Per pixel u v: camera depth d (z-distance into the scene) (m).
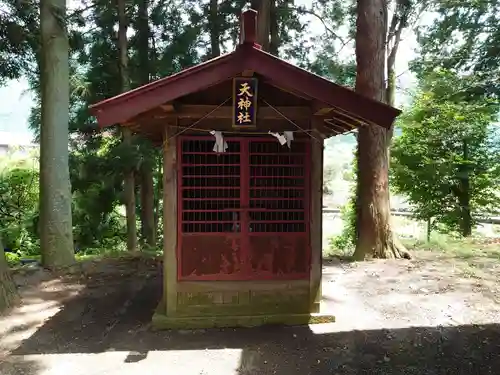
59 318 5.41
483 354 4.24
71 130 12.86
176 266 4.93
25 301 6.13
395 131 12.19
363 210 9.02
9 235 13.20
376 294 6.25
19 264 8.88
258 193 5.04
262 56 4.27
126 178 12.46
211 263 4.96
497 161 11.51
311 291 5.05
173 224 4.91
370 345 4.46
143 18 12.35
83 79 12.12
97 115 4.22
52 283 7.16
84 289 6.77
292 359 4.16
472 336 4.66
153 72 12.70
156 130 5.71
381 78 8.70
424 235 12.21
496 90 11.38
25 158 14.68
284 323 5.00
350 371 3.94
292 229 5.06
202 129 4.85
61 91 8.33
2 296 5.79
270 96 4.91
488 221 12.89
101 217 13.98
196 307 4.96
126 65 11.86
